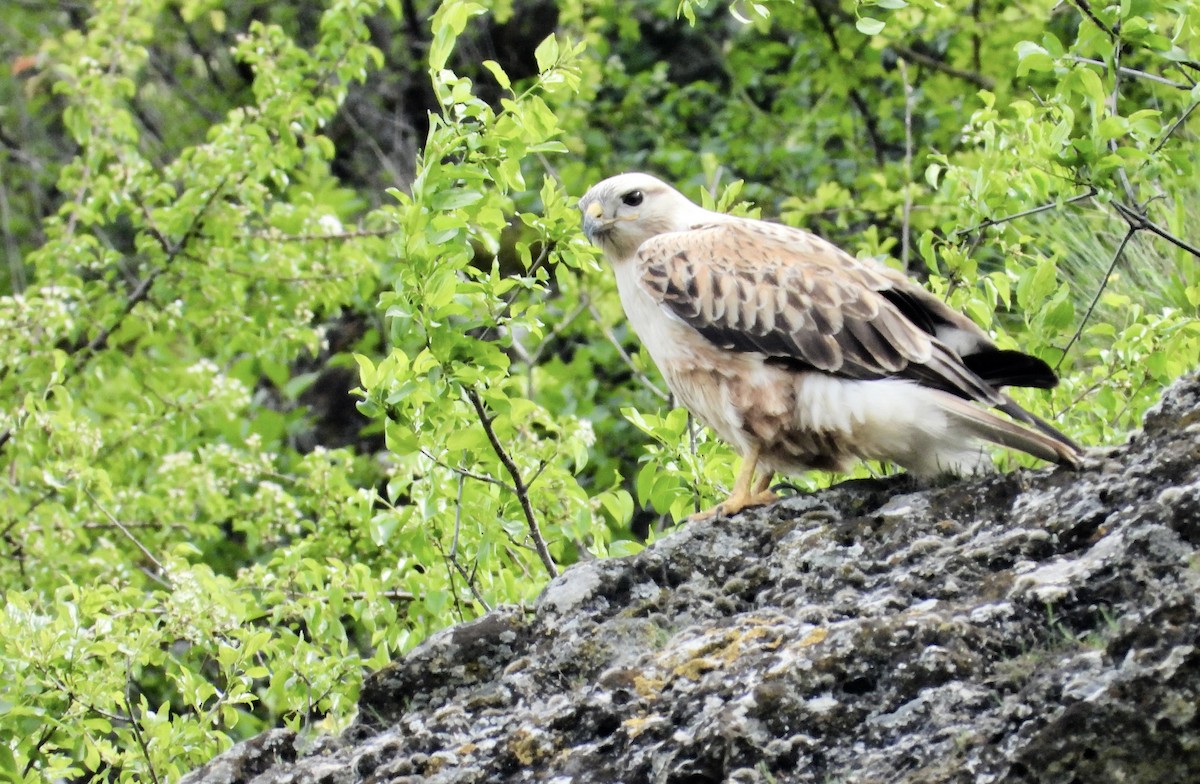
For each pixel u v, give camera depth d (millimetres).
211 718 10359
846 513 8820
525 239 19641
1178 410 7922
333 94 18188
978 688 6777
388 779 7668
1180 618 6289
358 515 14094
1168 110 14703
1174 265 12008
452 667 8453
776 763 6832
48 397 16406
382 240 18203
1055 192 10891
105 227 26703
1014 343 10891
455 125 9508
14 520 15047
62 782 11438
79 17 28594
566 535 11086
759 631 7547
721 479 10727
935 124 20312
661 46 25875
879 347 9141
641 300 10117
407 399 9680
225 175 17266
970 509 8242
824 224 18094
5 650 10477
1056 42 10000
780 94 22312
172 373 17906
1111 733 6191
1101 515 7574
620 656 8070
